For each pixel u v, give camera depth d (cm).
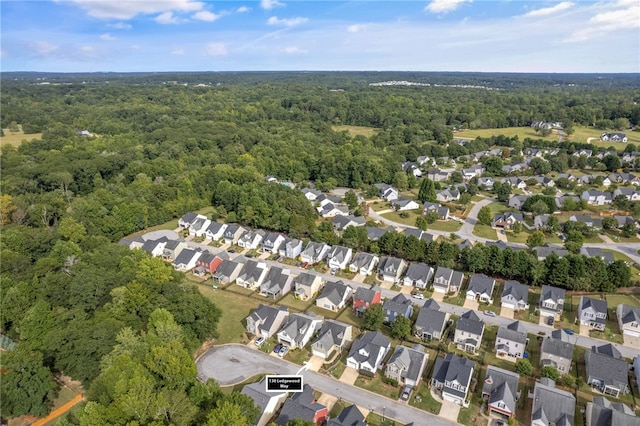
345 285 7756
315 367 5931
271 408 5031
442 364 5616
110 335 5384
